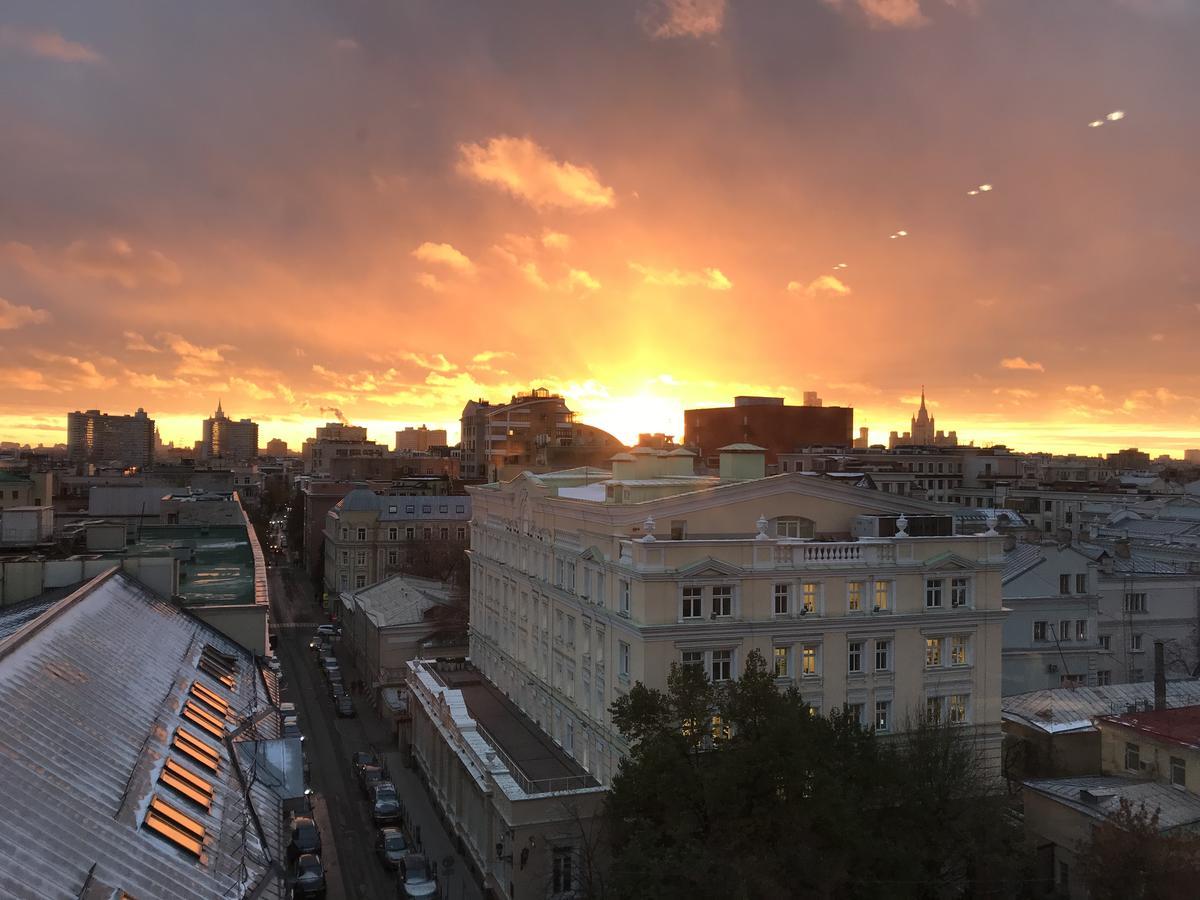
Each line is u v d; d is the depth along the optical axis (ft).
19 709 108.17
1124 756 184.24
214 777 126.72
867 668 183.21
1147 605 256.11
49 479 504.84
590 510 196.13
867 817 145.59
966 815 152.15
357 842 204.74
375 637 327.88
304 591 583.17
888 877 142.31
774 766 135.33
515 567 248.32
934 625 188.03
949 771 161.99
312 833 191.01
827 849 136.98
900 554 186.60
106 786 104.88
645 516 184.03
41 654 125.70
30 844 85.05
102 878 87.35
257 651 206.28
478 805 189.88
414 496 526.16
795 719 139.44
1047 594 246.27
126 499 494.59
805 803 135.44
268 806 131.95
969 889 158.40
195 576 244.63
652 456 223.51
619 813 145.89
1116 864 140.97
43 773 98.48
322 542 610.24
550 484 241.14
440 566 476.13
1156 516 380.78
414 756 258.78
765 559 176.65
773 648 175.94
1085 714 207.21
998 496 513.86
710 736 154.61
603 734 183.42
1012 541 264.72
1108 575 252.83
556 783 179.42
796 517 197.06
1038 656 242.37
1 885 76.64
